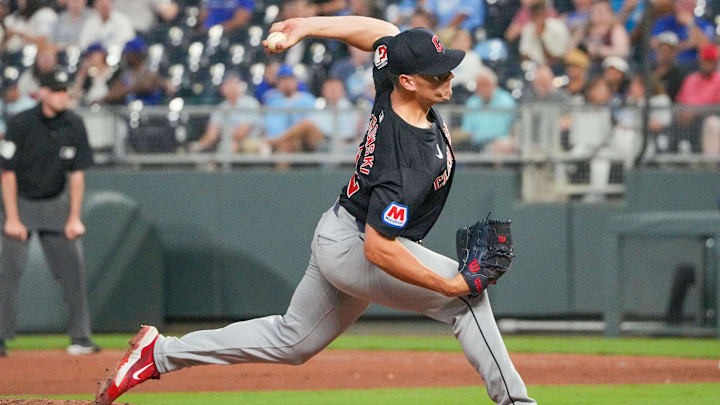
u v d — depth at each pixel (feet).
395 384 69.15
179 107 116.26
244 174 114.32
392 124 38.58
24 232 82.33
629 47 131.95
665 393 61.93
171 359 42.27
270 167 116.78
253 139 115.65
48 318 101.35
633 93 121.08
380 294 40.47
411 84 38.14
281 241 114.42
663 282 102.83
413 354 89.71
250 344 42.14
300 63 141.59
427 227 41.06
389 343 98.43
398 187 37.88
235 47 146.00
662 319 102.83
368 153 39.11
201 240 114.42
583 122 114.11
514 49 137.90
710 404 55.98
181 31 149.48
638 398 59.31
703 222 99.35
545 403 57.26
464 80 126.72
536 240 112.88
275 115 115.65
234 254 114.42
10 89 130.93
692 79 120.98
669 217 100.94
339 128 115.34
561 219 112.88
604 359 85.30
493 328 41.16
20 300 101.09
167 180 114.42
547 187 115.03
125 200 108.99
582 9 138.51
